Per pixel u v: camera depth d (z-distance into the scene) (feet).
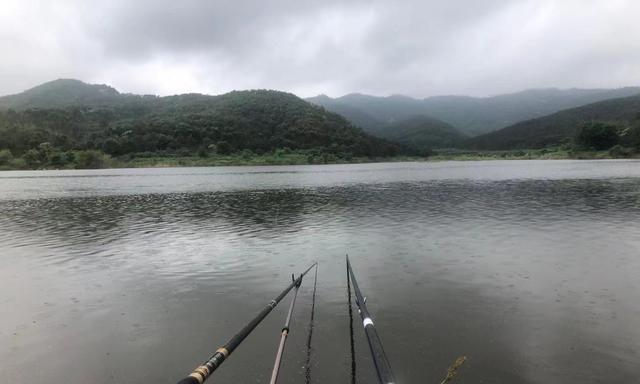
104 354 22.07
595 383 18.30
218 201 95.71
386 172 241.55
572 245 43.98
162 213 76.59
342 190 119.34
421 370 19.38
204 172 285.43
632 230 51.21
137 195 113.91
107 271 37.78
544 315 25.72
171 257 42.57
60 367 20.88
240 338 14.85
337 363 20.08
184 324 25.57
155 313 27.45
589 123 489.26
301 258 41.16
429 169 276.41
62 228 61.26
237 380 18.80
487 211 70.49
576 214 64.95
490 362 20.08
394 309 26.91
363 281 33.06
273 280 34.14
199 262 40.37
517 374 19.02
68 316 27.30
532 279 32.86
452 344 21.94
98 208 85.46
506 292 29.96
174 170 336.90
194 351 22.11
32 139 458.09
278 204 87.56
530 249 42.60
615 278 32.83
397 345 21.88
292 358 20.67
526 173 191.72
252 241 49.96
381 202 87.56
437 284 31.94
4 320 26.86
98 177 228.02
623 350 21.17
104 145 482.28
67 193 122.62
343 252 43.21
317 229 57.11
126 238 53.06
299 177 200.13
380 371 12.36
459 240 47.60
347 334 23.24
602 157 433.48
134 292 31.83
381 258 40.27
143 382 19.39
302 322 25.08
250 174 243.19
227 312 27.32
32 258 43.04
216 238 52.19
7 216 74.84
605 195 91.04
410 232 53.06
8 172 326.24
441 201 86.99
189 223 64.49
